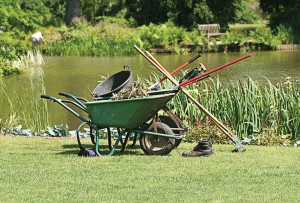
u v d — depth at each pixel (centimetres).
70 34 6131
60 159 1580
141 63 4878
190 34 6125
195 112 2166
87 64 4869
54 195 1235
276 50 6012
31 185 1312
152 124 1639
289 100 2153
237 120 2153
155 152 1645
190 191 1262
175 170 1445
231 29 7231
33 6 7412
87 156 1625
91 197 1220
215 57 5388
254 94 2170
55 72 4338
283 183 1326
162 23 7150
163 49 5894
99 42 5803
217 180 1352
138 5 7419
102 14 7631
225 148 1817
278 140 1972
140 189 1278
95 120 1625
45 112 2741
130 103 1600
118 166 1489
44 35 6228
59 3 7725
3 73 4175
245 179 1359
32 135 2169
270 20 7019
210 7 7138
